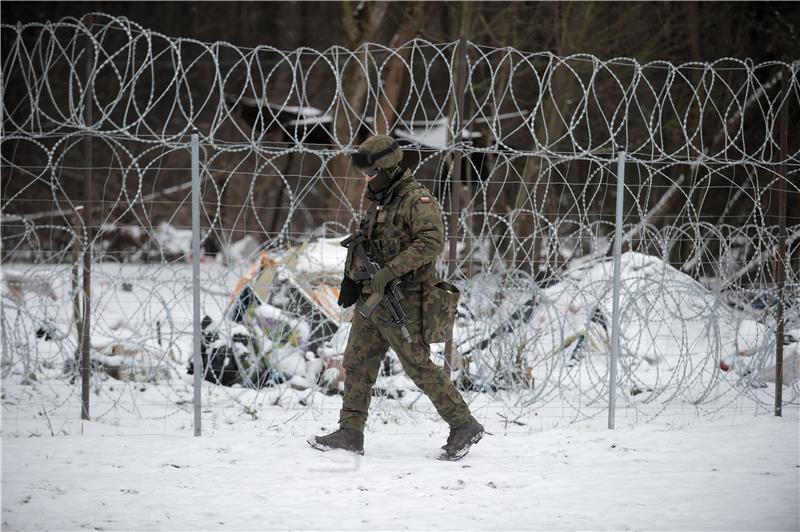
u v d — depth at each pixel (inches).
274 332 578.2
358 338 431.5
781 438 487.2
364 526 319.0
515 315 596.1
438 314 414.3
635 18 1560.0
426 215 404.2
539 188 1125.7
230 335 581.9
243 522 321.4
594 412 561.3
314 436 442.6
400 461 424.8
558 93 1418.6
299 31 3112.7
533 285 555.2
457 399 427.5
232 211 1609.3
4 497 350.9
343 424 437.4
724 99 1403.8
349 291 426.3
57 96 1694.1
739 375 582.6
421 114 1855.3
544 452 451.5
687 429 511.5
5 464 403.5
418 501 353.4
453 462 424.5
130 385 605.3
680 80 1477.6
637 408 572.4
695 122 1402.6
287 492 362.9
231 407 554.3
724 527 322.7
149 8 2886.3
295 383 593.9
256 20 3093.0
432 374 421.4
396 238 409.7
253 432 486.0
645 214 582.6
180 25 2930.6
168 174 2222.0
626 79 1489.9
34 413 521.7
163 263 544.7
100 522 319.9
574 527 321.4
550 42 1632.6
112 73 2210.9
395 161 411.5
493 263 558.9
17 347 564.7
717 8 1545.3
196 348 473.4
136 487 367.6
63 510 334.0
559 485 382.6
